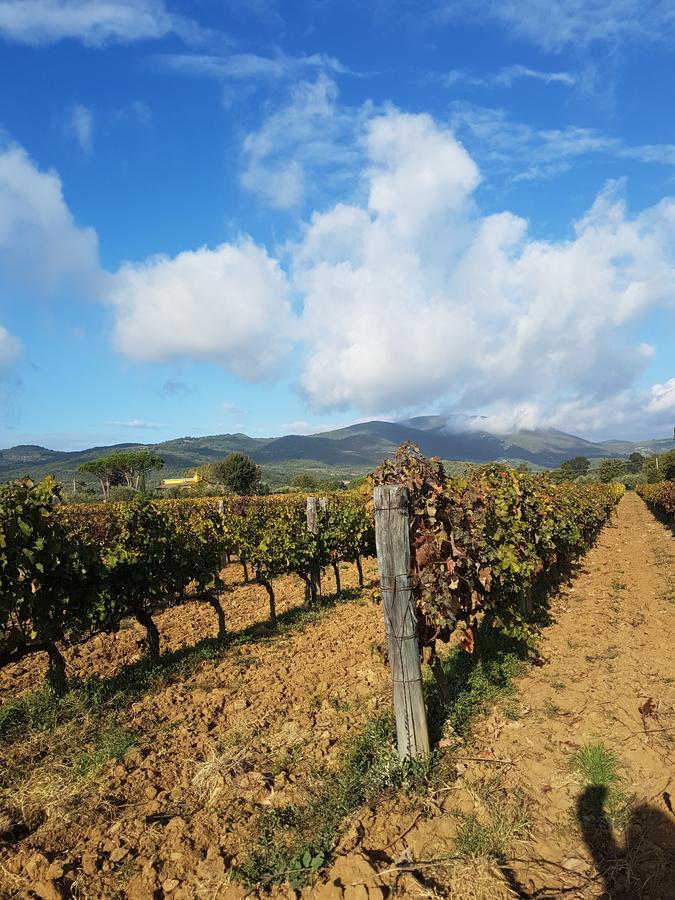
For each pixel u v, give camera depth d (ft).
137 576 22.17
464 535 15.84
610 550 51.70
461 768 12.32
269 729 15.43
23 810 11.98
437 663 14.92
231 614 32.78
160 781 12.95
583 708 14.84
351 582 43.16
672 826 10.16
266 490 204.64
